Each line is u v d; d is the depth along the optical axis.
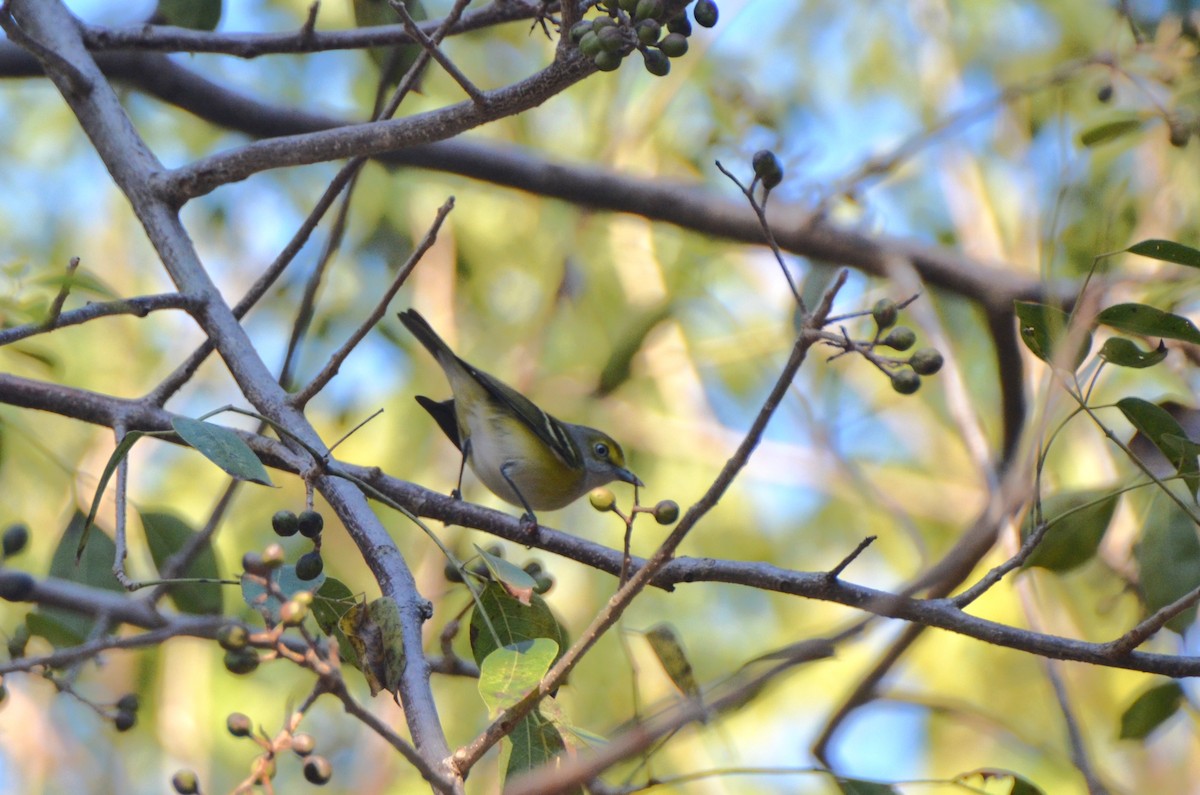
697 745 12.49
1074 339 5.48
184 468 12.80
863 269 11.46
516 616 5.48
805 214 11.43
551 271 13.48
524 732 4.91
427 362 13.30
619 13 5.08
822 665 13.27
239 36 7.84
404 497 6.33
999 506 5.99
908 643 6.71
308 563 4.88
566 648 6.36
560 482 9.84
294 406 6.17
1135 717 7.09
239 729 4.08
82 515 7.61
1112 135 8.44
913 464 14.88
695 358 14.05
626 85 13.80
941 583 5.91
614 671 12.92
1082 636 9.88
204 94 10.34
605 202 11.46
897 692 6.97
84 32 7.75
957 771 12.35
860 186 11.38
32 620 6.93
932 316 10.04
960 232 13.13
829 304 4.14
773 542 14.34
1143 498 7.27
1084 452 10.41
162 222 6.95
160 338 13.62
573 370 13.91
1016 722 12.70
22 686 13.18
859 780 5.16
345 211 7.80
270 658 4.00
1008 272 11.20
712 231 11.51
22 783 12.54
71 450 12.48
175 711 12.30
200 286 6.71
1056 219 8.27
